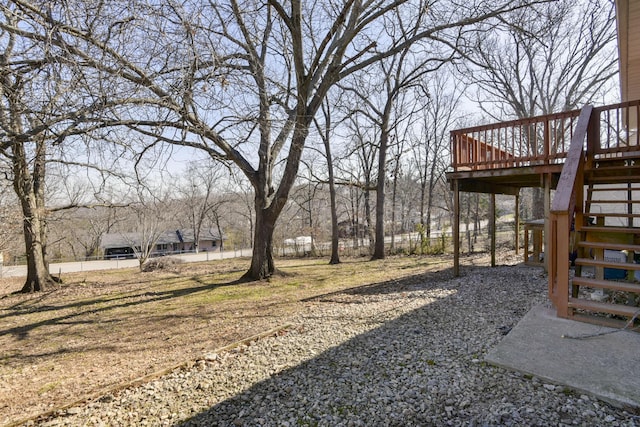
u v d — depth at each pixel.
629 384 2.29
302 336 4.33
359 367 3.17
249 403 2.72
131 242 20.55
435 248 16.17
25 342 5.89
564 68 15.43
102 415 2.75
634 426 1.94
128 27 4.85
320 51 8.18
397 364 3.12
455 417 2.22
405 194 24.78
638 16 3.95
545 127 6.08
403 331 4.05
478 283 6.41
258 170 10.07
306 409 2.54
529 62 16.11
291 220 26.53
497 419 2.12
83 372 4.23
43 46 4.35
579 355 2.72
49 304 8.95
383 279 9.07
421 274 9.11
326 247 21.77
